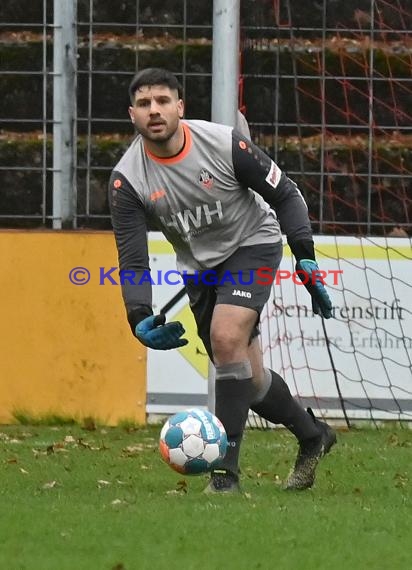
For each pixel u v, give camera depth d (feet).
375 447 102.63
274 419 75.77
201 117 141.38
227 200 72.54
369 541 56.18
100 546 54.65
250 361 74.49
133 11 142.61
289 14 133.90
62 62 118.73
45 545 54.95
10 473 85.56
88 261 118.83
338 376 118.21
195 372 118.32
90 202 137.90
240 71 125.18
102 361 118.83
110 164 138.41
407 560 52.80
